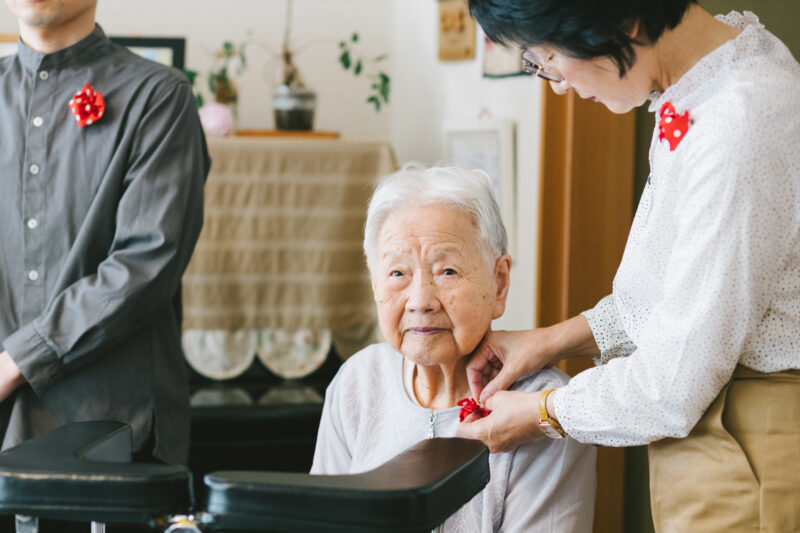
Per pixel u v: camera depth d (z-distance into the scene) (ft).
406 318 4.38
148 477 2.94
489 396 4.46
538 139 8.84
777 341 3.58
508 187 9.46
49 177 5.94
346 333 10.39
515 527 4.25
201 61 12.80
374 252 4.51
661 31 3.55
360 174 10.35
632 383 3.67
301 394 9.79
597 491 7.52
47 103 5.98
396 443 4.60
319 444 4.96
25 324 5.91
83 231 5.87
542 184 8.02
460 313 4.32
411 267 4.34
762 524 3.65
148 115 6.00
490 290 4.43
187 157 6.12
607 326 4.54
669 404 3.58
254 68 12.98
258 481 2.87
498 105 9.82
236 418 9.21
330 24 13.16
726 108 3.45
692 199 3.49
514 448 4.21
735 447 3.68
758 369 3.64
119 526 6.31
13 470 3.03
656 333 3.61
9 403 5.93
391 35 13.29
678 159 3.62
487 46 10.03
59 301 5.75
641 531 7.66
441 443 3.51
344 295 10.34
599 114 7.81
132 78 6.08
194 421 9.14
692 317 3.49
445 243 4.29
